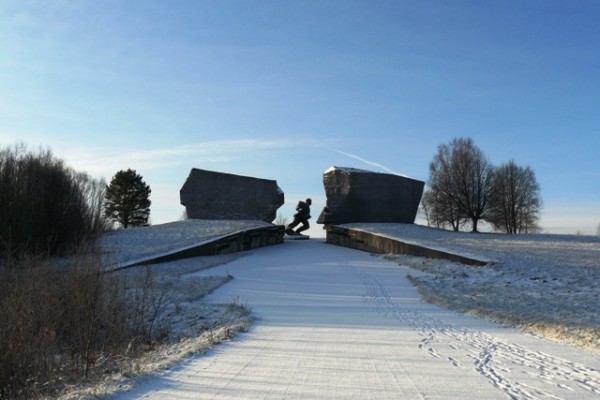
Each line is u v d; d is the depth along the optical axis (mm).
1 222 28422
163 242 36031
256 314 15586
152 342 13328
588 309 14156
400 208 52406
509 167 67188
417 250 34250
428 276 25172
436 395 6672
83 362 10680
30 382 8906
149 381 7430
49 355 10617
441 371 8117
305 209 58469
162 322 15602
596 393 6805
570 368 8320
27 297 11883
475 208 62469
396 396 6629
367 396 6629
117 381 7367
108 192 72125
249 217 53031
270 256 36844
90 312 12727
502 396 6633
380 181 51594
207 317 15930
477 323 13625
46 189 31734
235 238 39219
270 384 7250
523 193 67438
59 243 31266
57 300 12812
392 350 9984
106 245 34219
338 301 18391
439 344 10625
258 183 53750
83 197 36312
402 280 24406
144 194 74062
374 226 46062
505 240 38812
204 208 53438
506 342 10805
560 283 20406
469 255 29391
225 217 53125
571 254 29828
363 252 41062
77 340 12055
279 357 9289
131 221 73688
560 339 10992
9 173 30641
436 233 43469
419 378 7637
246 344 10688
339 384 7262
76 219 33312
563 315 13398
